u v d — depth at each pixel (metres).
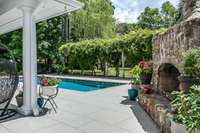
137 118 4.84
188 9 5.04
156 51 6.44
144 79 7.03
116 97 7.32
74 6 5.88
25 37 5.29
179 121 3.10
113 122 4.57
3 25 8.92
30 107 5.29
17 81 5.50
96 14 20.83
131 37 13.49
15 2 5.34
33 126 4.39
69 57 18.77
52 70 22.05
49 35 21.80
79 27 21.33
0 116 5.08
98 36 20.78
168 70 6.06
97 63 17.25
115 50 14.76
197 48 4.03
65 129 4.20
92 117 4.95
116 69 15.81
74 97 7.38
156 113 4.39
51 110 5.58
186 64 3.92
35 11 5.61
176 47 4.81
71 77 15.93
